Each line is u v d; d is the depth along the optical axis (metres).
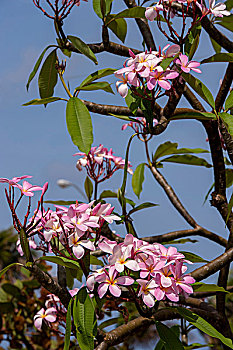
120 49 2.76
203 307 2.68
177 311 2.52
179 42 2.57
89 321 2.40
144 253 2.39
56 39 2.76
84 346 2.38
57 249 2.43
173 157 3.11
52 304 2.81
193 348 2.89
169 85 2.47
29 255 2.42
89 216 2.40
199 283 2.51
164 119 2.61
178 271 2.38
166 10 2.60
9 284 4.01
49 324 2.76
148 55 2.49
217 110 2.80
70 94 2.69
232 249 2.62
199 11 2.60
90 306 2.41
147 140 3.09
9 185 2.41
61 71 2.72
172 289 2.36
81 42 2.67
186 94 2.83
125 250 2.37
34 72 2.72
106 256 2.77
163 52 2.52
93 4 2.75
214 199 2.81
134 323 2.53
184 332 3.05
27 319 4.05
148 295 2.35
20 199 2.42
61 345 4.02
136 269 2.35
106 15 2.74
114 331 2.52
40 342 3.99
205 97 2.60
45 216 2.44
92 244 2.38
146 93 2.55
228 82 2.77
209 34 2.74
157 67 2.48
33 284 4.06
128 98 2.62
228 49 2.77
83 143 2.53
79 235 2.37
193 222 3.00
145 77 2.48
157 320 2.53
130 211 2.91
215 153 2.80
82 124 2.54
